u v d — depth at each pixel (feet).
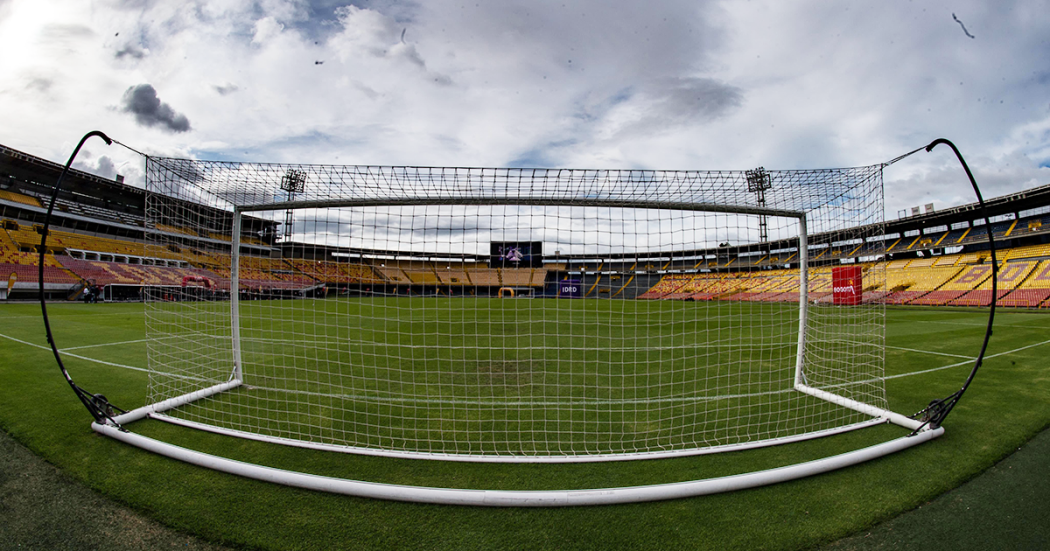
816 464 8.84
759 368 20.42
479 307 54.19
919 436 10.41
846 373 19.02
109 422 10.92
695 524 7.19
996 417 12.53
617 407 14.08
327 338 29.58
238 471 8.61
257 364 20.17
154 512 7.45
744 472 9.15
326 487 8.05
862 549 6.64
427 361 21.93
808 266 15.75
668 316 45.91
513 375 18.67
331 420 12.54
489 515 7.41
